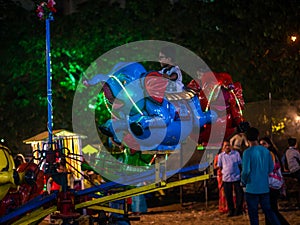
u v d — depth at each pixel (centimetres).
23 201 774
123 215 875
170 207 1473
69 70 1473
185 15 1523
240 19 1512
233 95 847
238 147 1338
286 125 1603
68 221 743
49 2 773
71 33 1486
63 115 1479
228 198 1278
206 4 1520
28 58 1469
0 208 740
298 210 1327
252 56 1512
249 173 898
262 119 1566
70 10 1645
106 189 774
